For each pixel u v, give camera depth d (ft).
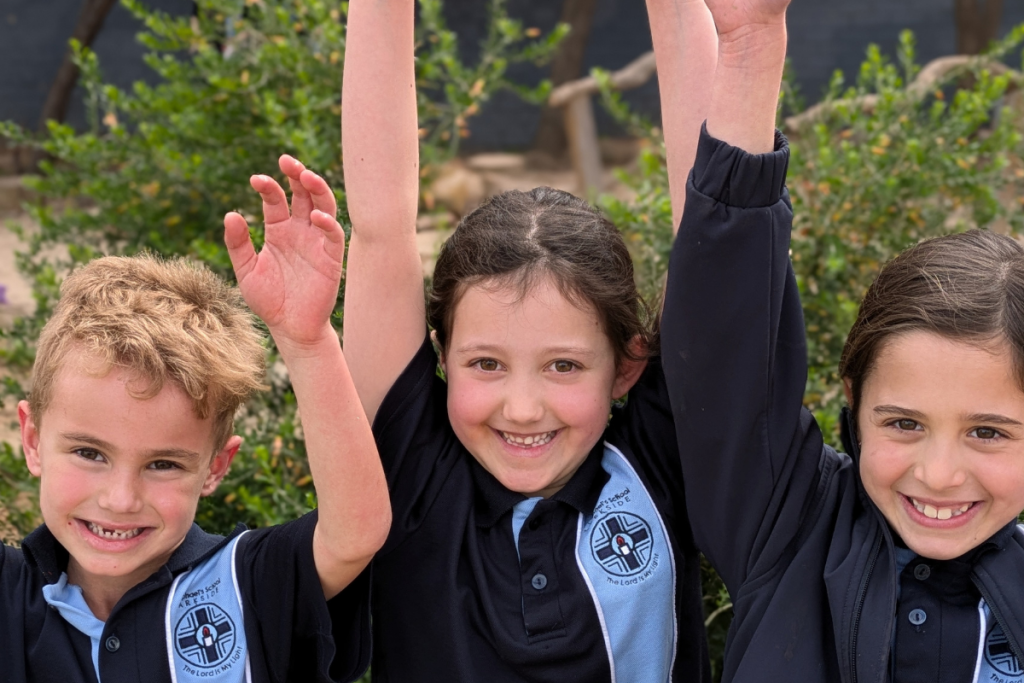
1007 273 5.71
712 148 5.75
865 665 5.78
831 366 11.00
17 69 45.85
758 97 5.73
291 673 6.35
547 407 6.34
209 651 6.17
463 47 48.19
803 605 6.04
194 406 6.05
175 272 6.57
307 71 12.17
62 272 15.20
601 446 6.89
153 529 6.11
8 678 6.04
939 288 5.70
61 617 6.16
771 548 6.16
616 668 6.37
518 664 6.26
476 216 6.72
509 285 6.25
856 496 6.24
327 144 11.47
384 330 6.73
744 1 5.64
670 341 6.06
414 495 6.59
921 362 5.64
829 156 11.68
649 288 9.93
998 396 5.58
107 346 5.89
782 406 6.19
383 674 6.73
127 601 6.16
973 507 5.79
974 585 5.93
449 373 6.56
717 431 6.09
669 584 6.56
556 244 6.36
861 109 13.03
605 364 6.51
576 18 43.45
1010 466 5.66
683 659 6.79
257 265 5.45
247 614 6.22
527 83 49.14
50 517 6.07
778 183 5.74
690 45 6.81
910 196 11.90
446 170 31.58
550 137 45.32
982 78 12.64
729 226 5.73
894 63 48.19
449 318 6.51
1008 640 5.73
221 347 6.23
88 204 29.66
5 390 11.73
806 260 11.70
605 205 11.66
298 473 10.20
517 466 6.45
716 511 6.29
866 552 5.96
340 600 6.29
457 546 6.46
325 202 5.33
